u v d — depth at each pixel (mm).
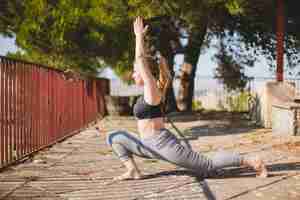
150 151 5562
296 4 17781
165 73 5594
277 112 11578
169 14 13844
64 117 10484
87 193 4973
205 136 10805
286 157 7426
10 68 6766
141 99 5535
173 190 5098
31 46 14523
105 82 20594
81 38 14102
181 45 21422
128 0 13156
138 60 5445
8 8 15727
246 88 24203
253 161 5730
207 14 14047
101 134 11586
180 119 16453
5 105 6527
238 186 5285
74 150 8453
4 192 4992
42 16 13875
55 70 9555
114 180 5629
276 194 4918
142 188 5207
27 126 7535
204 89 25812
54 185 5371
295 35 19562
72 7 13688
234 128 12758
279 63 15320
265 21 18484
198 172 5816
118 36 13984
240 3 13242
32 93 7832
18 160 7035
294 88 12719
